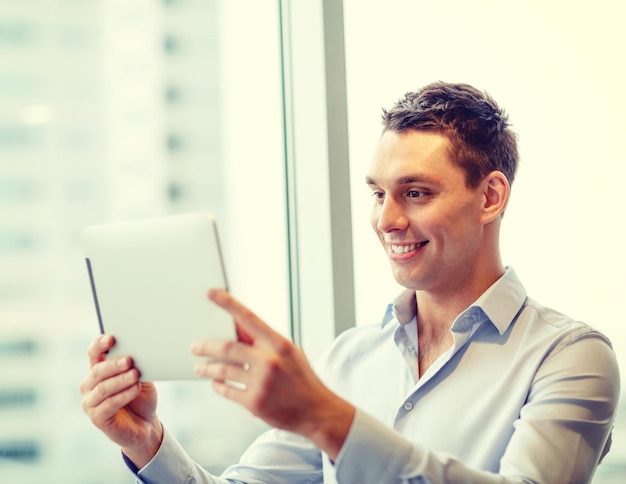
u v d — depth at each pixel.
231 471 1.80
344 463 1.23
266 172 2.40
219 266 1.26
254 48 2.41
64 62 2.17
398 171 1.61
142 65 2.26
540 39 2.39
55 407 2.10
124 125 2.23
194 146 2.32
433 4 2.41
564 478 1.41
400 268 1.64
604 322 2.33
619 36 2.40
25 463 2.08
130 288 1.34
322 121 2.32
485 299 1.63
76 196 2.17
